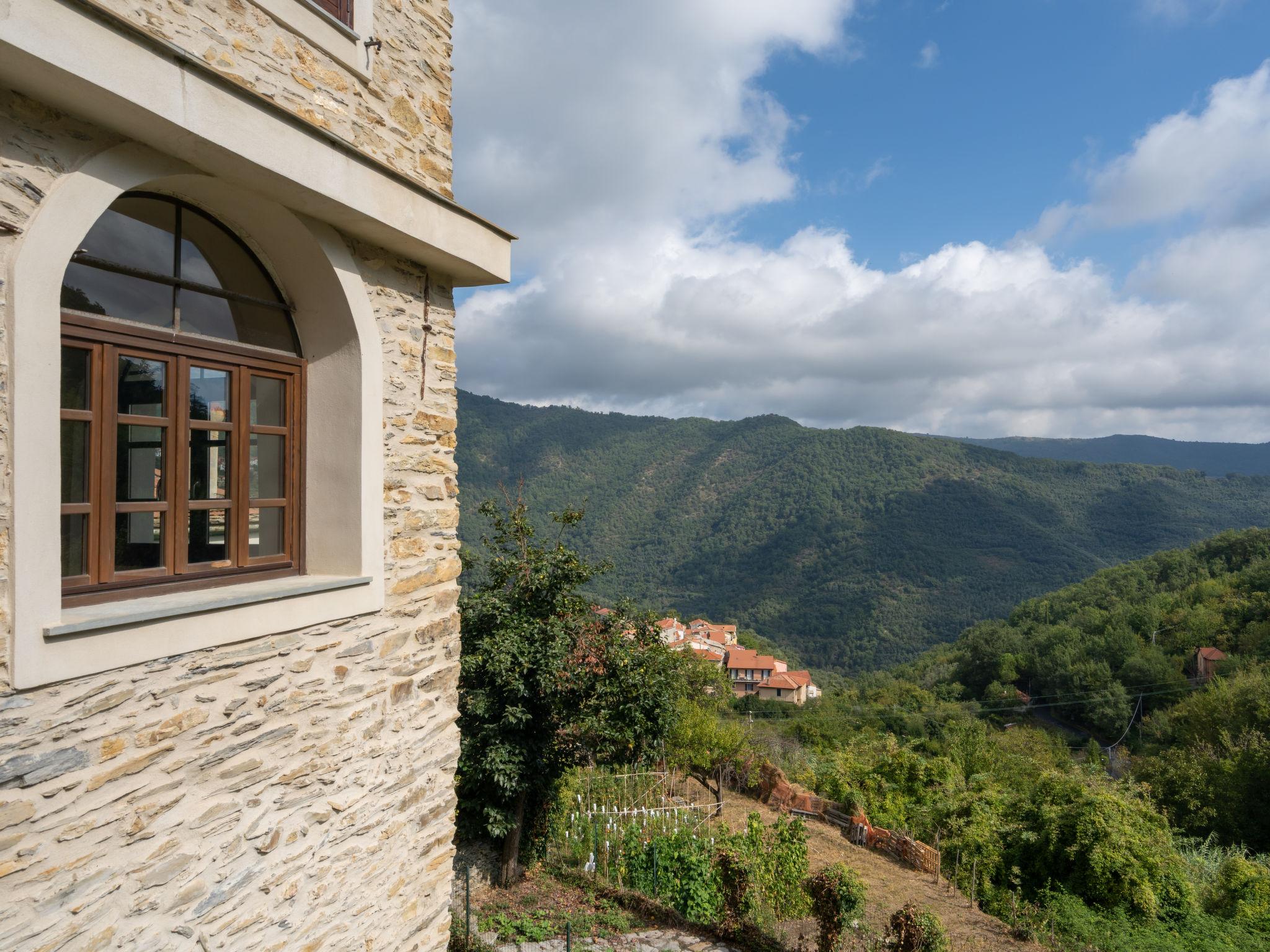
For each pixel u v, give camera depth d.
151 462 3.16
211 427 3.47
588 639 9.95
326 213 3.66
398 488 4.30
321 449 4.03
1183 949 9.19
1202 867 13.41
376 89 4.10
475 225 4.69
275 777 3.44
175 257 3.34
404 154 4.33
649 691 9.54
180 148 2.93
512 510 10.45
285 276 3.93
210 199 3.40
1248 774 22.95
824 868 8.84
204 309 3.48
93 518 2.89
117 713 2.74
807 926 9.24
